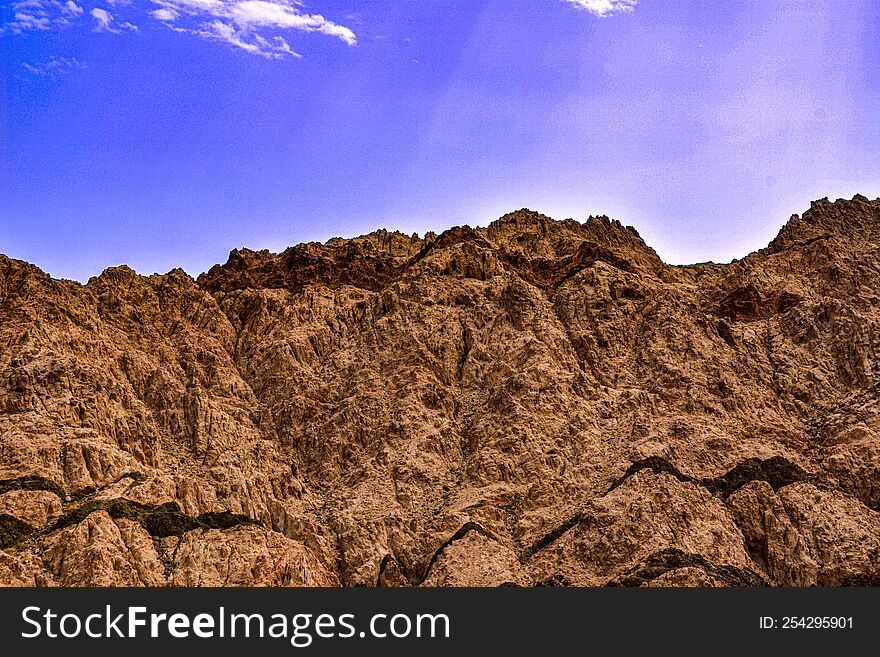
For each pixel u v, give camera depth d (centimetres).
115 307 14362
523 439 12406
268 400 13612
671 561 10831
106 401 12181
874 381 13488
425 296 14550
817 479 12069
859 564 11062
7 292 13912
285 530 11550
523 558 11312
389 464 12375
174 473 11581
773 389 13738
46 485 10862
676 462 12194
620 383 13525
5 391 11869
